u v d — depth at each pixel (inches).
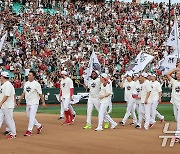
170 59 1430.9
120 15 2876.5
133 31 2751.0
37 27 2367.1
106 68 2112.5
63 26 2503.7
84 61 2187.5
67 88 1129.4
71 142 781.3
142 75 1026.1
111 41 2546.8
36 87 888.3
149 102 1016.2
